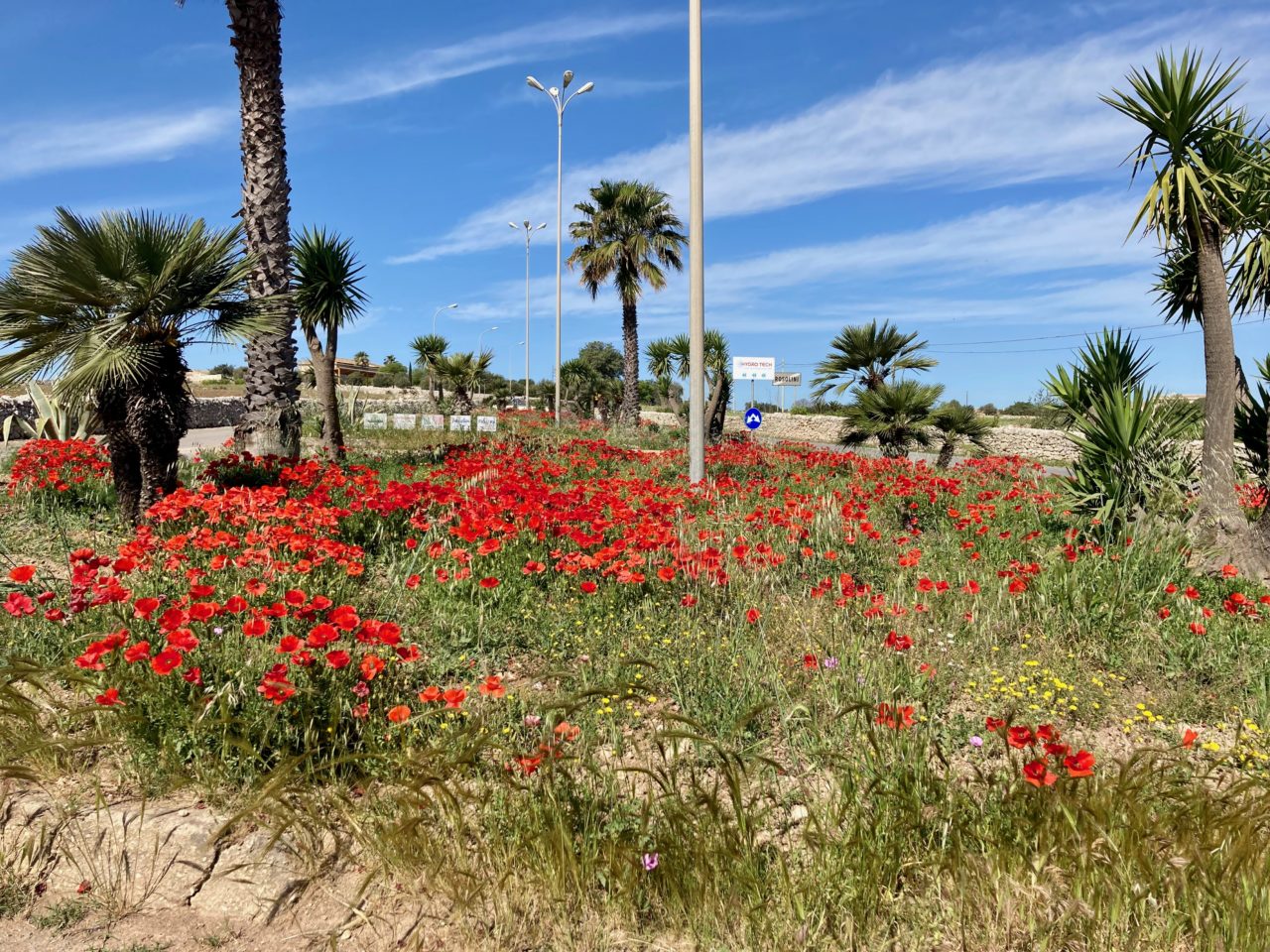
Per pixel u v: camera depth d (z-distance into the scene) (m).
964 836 2.52
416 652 3.20
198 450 11.69
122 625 3.62
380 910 2.35
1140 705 3.78
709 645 4.26
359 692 3.05
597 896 2.38
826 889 2.31
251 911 2.38
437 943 2.25
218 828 2.54
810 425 34.84
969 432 17.39
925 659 4.19
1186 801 2.62
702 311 8.62
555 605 4.77
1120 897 2.22
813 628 4.64
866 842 2.41
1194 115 6.50
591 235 26.02
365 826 2.60
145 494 6.00
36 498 6.87
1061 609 4.93
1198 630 4.35
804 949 2.17
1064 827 2.44
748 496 8.58
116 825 2.57
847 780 2.69
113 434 6.12
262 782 2.63
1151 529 6.24
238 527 5.70
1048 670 4.13
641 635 4.36
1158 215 6.71
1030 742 2.56
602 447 14.12
